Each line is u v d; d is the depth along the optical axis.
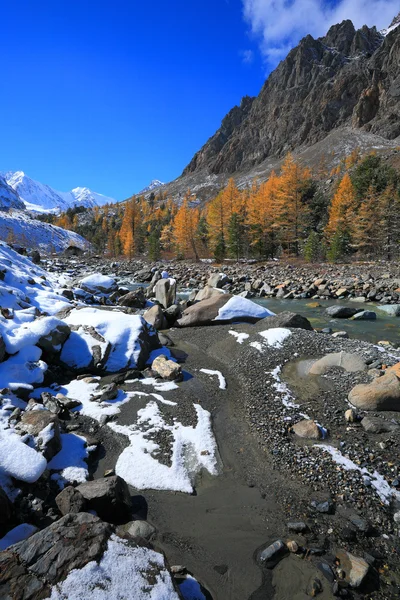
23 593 2.98
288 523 4.86
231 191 56.72
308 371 9.88
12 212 142.38
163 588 3.27
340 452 6.35
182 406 8.23
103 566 3.29
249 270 39.97
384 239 46.00
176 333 14.85
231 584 4.06
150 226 105.38
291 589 3.98
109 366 10.15
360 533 4.70
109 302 21.48
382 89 145.25
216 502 5.36
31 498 5.01
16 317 11.00
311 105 190.38
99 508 4.83
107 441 6.79
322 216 57.75
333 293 24.98
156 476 5.83
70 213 182.75
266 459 6.36
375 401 7.62
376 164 60.78
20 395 8.04
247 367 10.45
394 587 3.99
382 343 12.95
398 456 6.16
